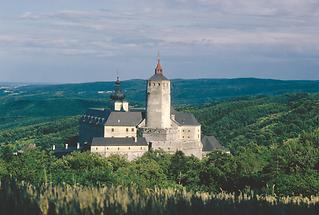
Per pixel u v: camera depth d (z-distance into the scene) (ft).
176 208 229.86
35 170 446.60
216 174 507.71
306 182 411.75
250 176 480.23
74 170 489.67
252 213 241.96
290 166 488.02
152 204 221.46
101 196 231.30
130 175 472.85
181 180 538.47
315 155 520.01
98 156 634.43
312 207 254.68
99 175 418.92
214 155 627.05
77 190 244.83
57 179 408.26
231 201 252.83
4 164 474.08
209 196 268.82
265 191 403.54
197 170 547.90
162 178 535.19
